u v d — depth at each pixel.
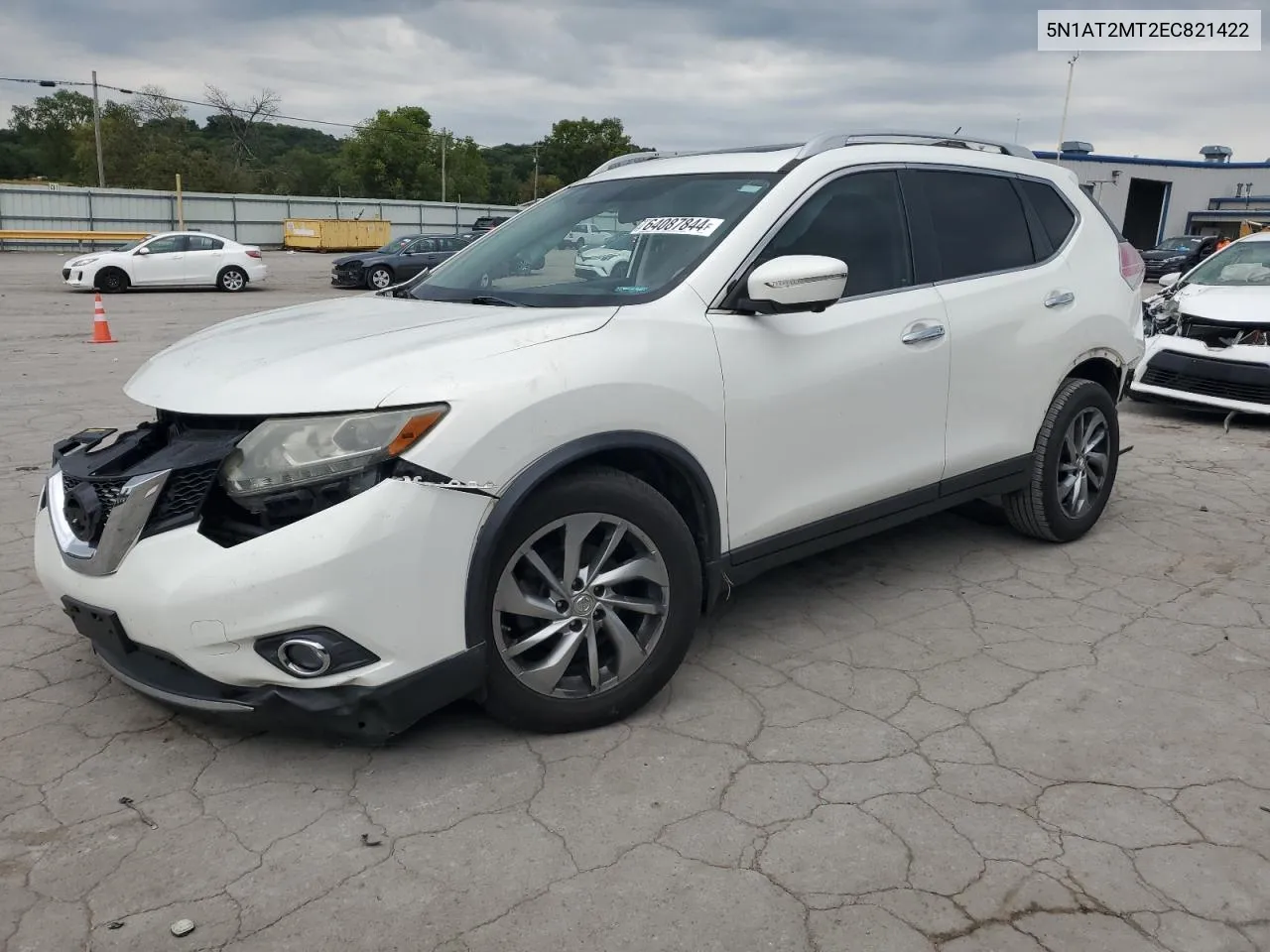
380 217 52.78
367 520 2.57
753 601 4.21
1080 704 3.31
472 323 3.07
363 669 2.65
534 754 3.00
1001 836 2.61
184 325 15.45
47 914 2.32
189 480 2.68
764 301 3.22
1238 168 49.16
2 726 3.16
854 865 2.49
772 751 3.02
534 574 2.95
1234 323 7.58
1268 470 6.45
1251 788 2.82
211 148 84.38
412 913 2.32
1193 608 4.12
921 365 3.85
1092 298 4.67
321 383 2.68
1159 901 2.36
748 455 3.33
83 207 43.12
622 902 2.36
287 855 2.53
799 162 3.69
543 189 108.69
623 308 3.15
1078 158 46.50
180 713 3.25
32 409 8.33
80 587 2.81
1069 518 4.79
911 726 3.17
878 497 3.83
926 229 4.03
